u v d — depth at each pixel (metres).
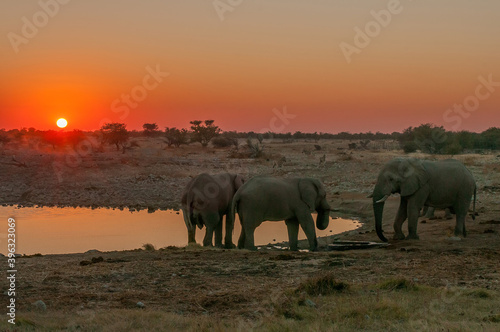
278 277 11.40
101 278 11.32
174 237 22.09
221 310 8.89
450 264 12.26
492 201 26.17
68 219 28.53
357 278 11.11
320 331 7.38
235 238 21.38
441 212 24.05
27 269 12.34
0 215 30.52
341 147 99.69
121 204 35.50
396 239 17.31
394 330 7.43
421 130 69.81
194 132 98.25
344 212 28.47
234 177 18.48
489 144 78.88
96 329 7.46
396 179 16.70
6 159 58.19
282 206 16.41
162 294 9.99
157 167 55.81
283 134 150.62
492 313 8.23
